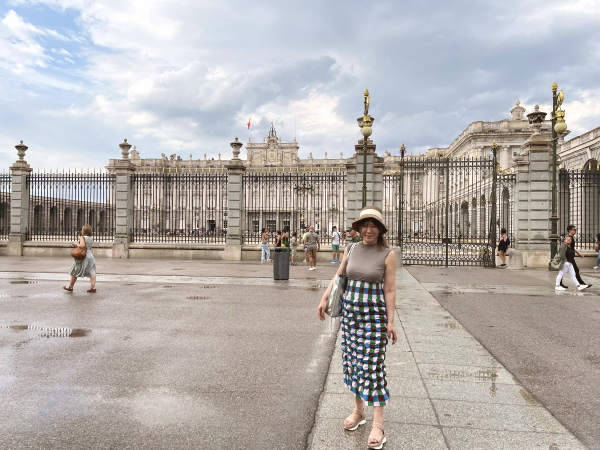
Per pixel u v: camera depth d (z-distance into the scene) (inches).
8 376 207.5
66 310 359.9
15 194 978.7
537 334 296.0
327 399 181.9
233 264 801.6
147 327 305.7
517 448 143.3
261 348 257.4
